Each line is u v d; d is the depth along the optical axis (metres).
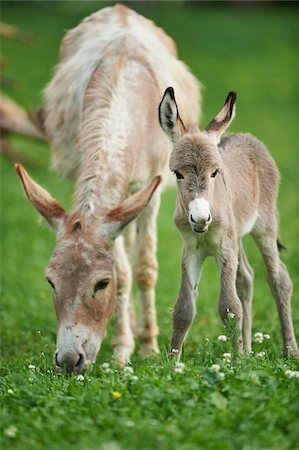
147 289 27.91
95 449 14.84
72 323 21.47
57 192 56.88
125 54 27.62
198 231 19.48
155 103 27.14
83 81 27.75
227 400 17.05
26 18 110.06
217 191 21.00
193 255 21.73
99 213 22.95
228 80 89.31
